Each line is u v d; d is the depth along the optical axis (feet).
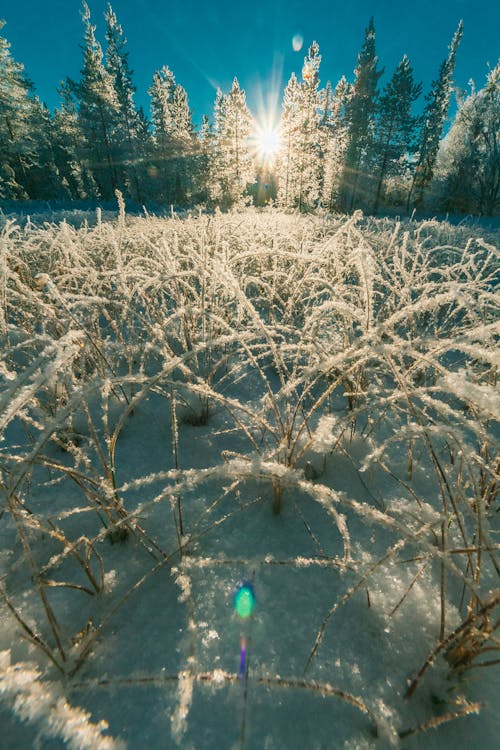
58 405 5.33
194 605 3.20
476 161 87.76
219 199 131.85
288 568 3.59
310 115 120.06
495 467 4.01
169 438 5.83
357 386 5.45
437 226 22.40
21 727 2.26
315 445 4.45
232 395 7.31
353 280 11.38
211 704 2.51
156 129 135.95
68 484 4.77
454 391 2.54
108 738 2.27
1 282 5.18
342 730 2.40
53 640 2.88
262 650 2.85
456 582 3.46
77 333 2.93
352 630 3.03
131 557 3.71
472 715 2.48
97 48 109.29
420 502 4.41
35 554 3.72
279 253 5.66
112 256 11.63
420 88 104.06
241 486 4.74
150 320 8.01
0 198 101.91
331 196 123.75
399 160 112.06
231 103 126.93
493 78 81.35
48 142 139.23
